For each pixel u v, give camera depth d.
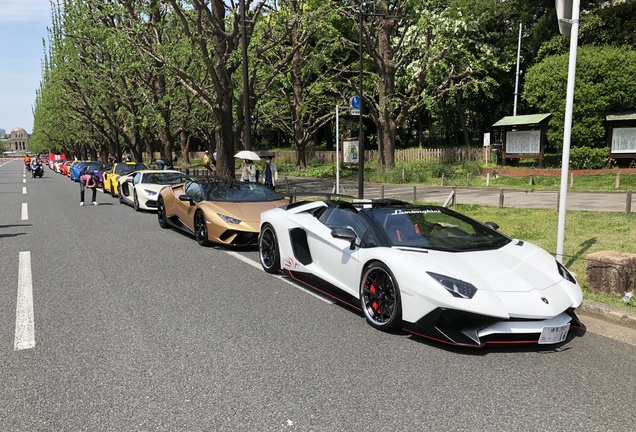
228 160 18.22
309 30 19.22
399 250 4.61
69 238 9.70
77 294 5.74
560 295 4.18
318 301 5.50
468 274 4.20
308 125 34.97
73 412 3.07
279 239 6.48
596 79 21.31
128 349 4.09
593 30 25.06
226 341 4.27
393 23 25.53
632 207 12.21
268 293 5.81
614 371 3.66
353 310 5.19
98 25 21.19
